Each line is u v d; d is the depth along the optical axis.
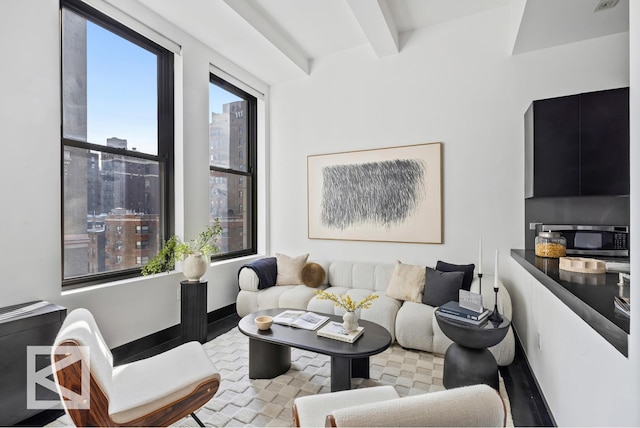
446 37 3.40
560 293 1.54
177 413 1.51
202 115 3.43
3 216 1.99
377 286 3.43
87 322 1.53
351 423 0.75
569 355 1.51
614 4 2.35
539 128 2.65
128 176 2.89
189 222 3.28
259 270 3.56
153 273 2.88
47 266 2.19
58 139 2.26
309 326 2.25
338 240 3.99
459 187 3.33
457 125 3.35
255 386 2.20
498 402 0.86
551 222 2.94
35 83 2.14
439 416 0.80
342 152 3.95
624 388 0.99
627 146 2.41
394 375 2.34
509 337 2.43
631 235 0.91
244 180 4.32
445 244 3.40
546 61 2.99
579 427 1.39
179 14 2.94
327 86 4.07
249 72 4.11
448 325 2.07
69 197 2.47
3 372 1.73
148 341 2.85
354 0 2.79
